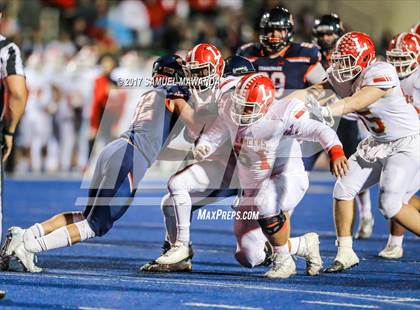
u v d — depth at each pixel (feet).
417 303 45.73
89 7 156.35
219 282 50.90
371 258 63.36
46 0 157.79
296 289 48.96
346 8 173.37
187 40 149.18
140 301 44.34
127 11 158.51
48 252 63.00
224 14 161.48
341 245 56.34
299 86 71.77
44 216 85.56
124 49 148.97
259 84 49.52
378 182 57.52
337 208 56.18
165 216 55.67
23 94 54.70
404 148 55.16
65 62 131.13
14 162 130.52
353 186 55.77
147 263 55.67
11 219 82.84
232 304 44.06
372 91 53.21
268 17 71.00
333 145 49.11
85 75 125.80
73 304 43.21
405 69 59.72
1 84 54.75
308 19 149.89
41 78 126.72
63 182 119.96
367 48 54.49
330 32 74.28
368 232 74.59
